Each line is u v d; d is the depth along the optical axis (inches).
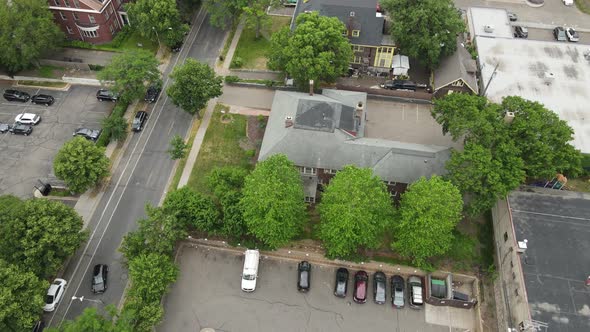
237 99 3309.5
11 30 3147.1
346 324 2284.7
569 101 3004.4
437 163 2517.2
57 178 2827.3
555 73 3198.8
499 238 2449.6
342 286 2368.4
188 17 3887.8
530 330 2027.6
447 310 2327.8
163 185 2819.9
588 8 4028.1
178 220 2393.0
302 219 2415.1
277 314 2319.1
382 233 2573.8
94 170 2640.3
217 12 3560.5
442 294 2326.5
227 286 2418.8
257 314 2317.9
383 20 3255.4
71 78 3420.3
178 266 2479.1
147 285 2107.5
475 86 3159.5
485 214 2637.8
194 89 2896.2
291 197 2266.2
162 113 3225.9
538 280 2165.4
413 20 3088.1
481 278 2423.7
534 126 2372.0
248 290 2377.0
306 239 2549.2
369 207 2208.4
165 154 2979.8
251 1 3577.8
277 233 2282.2
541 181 2586.1
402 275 2458.2
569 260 2233.0
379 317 2308.1
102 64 3548.2
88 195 2780.5
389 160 2536.9
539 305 2090.3
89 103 3304.6
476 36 3494.1
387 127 3117.6
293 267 2493.8
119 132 2955.2
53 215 2308.1
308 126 2623.0
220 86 3058.6
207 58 3607.3
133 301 2098.9
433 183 2229.3
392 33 3181.6
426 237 2204.7
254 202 2247.8
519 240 2297.0
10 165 2923.2
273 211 2203.5
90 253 2522.1
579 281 2162.9
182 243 2561.5
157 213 2333.9
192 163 2918.3
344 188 2222.0
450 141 3029.0
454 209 2186.3
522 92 3073.3
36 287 2116.1
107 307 2023.9
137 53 3147.1
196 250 2546.8
